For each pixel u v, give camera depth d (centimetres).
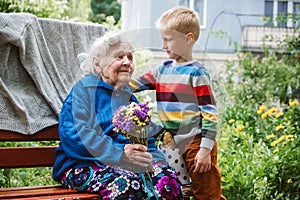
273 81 830
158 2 1138
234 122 640
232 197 475
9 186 433
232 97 776
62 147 340
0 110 355
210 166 357
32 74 369
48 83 378
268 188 484
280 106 813
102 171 324
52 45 387
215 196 362
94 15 1725
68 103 341
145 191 317
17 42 360
